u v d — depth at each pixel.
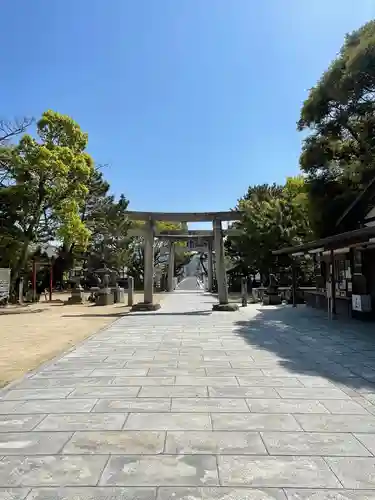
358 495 2.82
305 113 15.34
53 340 10.10
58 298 29.22
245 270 29.72
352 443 3.71
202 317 15.00
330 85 13.94
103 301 22.55
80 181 21.73
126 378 6.15
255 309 17.94
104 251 33.44
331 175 16.34
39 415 4.52
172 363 7.20
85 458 3.42
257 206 24.98
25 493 2.87
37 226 22.14
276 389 5.50
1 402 5.02
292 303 19.70
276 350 8.38
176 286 51.53
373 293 13.07
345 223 15.23
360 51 12.16
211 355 7.88
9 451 3.57
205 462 3.33
